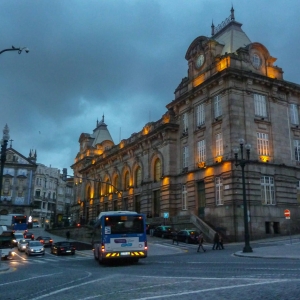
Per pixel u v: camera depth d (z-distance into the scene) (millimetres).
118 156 72562
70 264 26422
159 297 9586
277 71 49094
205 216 45156
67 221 92125
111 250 22938
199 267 17984
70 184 137750
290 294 9016
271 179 44469
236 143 42844
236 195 41188
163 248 35969
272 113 46969
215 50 49688
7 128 25281
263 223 41844
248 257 22953
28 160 99625
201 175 47469
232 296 9141
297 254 22484
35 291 12273
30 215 96125
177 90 56000
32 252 40406
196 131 49969
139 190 63312
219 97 46281
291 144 48156
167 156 54406
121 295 10383
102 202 78812
